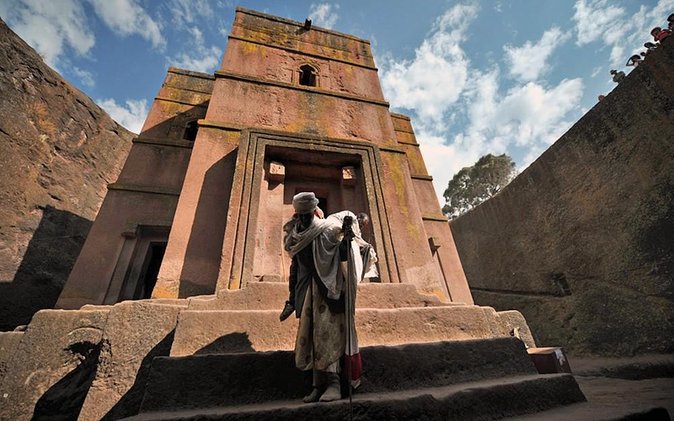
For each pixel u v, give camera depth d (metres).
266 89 6.64
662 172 6.46
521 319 3.88
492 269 11.91
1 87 8.37
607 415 1.81
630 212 7.08
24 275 7.94
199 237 4.48
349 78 7.96
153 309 2.95
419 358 2.45
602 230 7.76
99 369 2.58
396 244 4.91
